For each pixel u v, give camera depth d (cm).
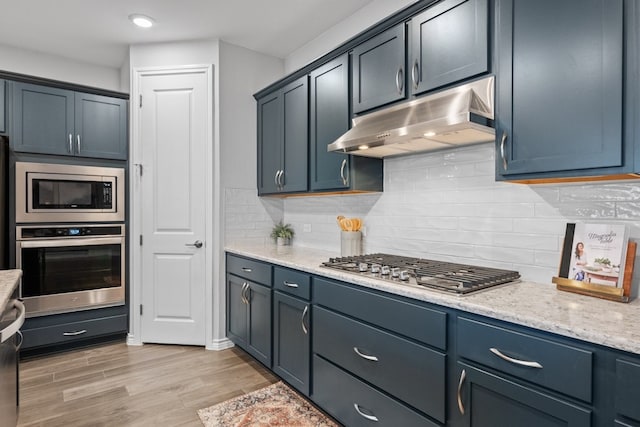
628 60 116
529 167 141
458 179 203
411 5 185
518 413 115
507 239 180
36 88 288
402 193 236
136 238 314
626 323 105
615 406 95
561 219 160
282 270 235
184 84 312
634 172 115
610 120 119
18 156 282
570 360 103
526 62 142
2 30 294
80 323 300
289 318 228
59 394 229
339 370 188
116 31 296
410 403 150
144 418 204
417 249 226
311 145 262
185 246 312
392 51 200
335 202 290
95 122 310
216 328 310
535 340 111
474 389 128
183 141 312
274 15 273
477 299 134
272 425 198
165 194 313
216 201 311
